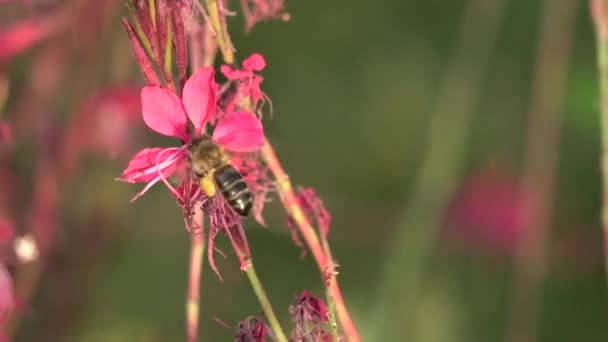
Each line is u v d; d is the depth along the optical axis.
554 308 0.63
